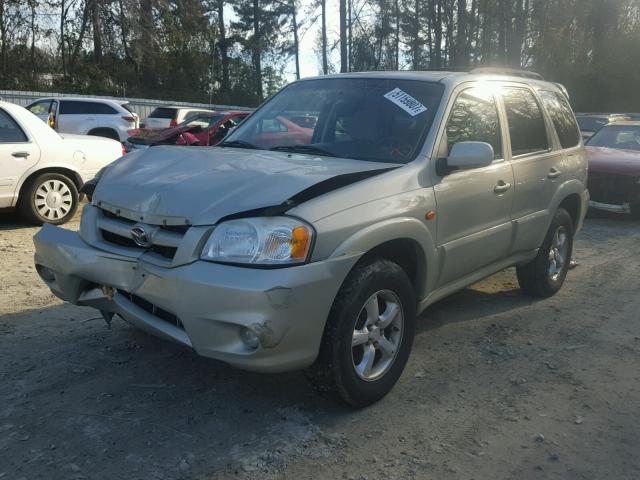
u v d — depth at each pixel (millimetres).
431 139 4023
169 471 2986
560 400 3809
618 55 35844
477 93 4629
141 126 23125
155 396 3699
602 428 3492
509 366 4285
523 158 4980
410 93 4363
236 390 3799
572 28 37406
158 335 3402
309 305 3084
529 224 5062
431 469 3068
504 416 3598
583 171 6027
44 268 3963
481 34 37969
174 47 38938
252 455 3133
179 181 3490
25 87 32531
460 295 5879
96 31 35469
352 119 4336
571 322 5188
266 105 4984
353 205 3350
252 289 2953
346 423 3469
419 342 4684
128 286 3373
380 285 3479
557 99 5914
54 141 8172
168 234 3270
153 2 36844
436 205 3887
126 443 3205
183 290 3084
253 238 3039
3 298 5344
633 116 18641
